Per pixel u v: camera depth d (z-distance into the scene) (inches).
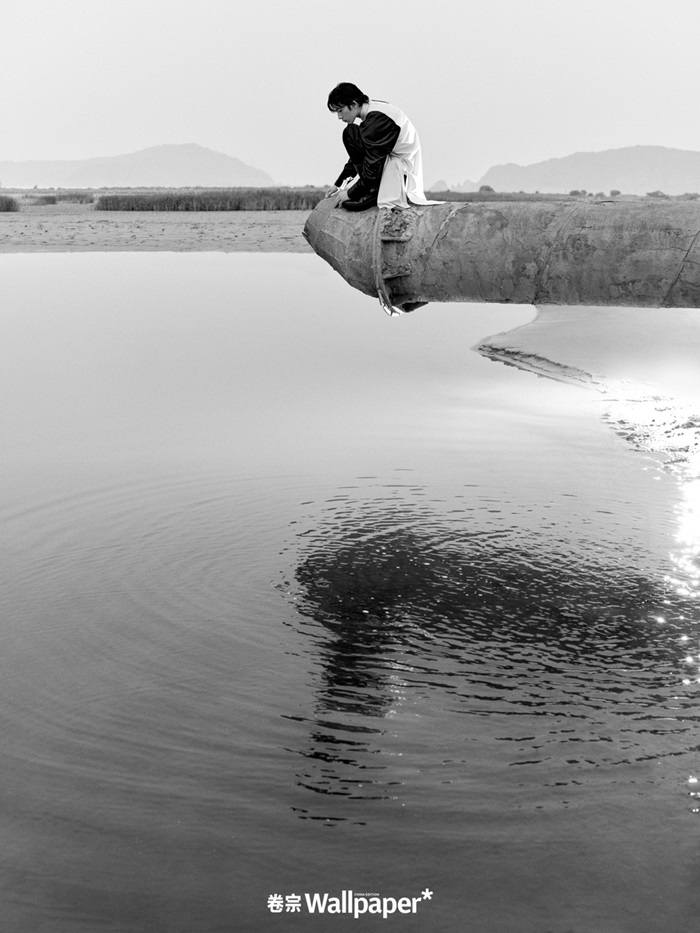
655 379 539.8
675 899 160.9
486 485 372.5
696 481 371.9
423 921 156.6
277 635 256.7
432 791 190.9
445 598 279.1
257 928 155.6
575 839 175.8
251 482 378.0
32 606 274.1
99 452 422.9
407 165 298.4
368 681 233.5
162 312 860.0
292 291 1014.4
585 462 398.0
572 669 239.5
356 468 393.4
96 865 170.1
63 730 212.4
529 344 653.9
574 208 275.3
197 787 192.1
